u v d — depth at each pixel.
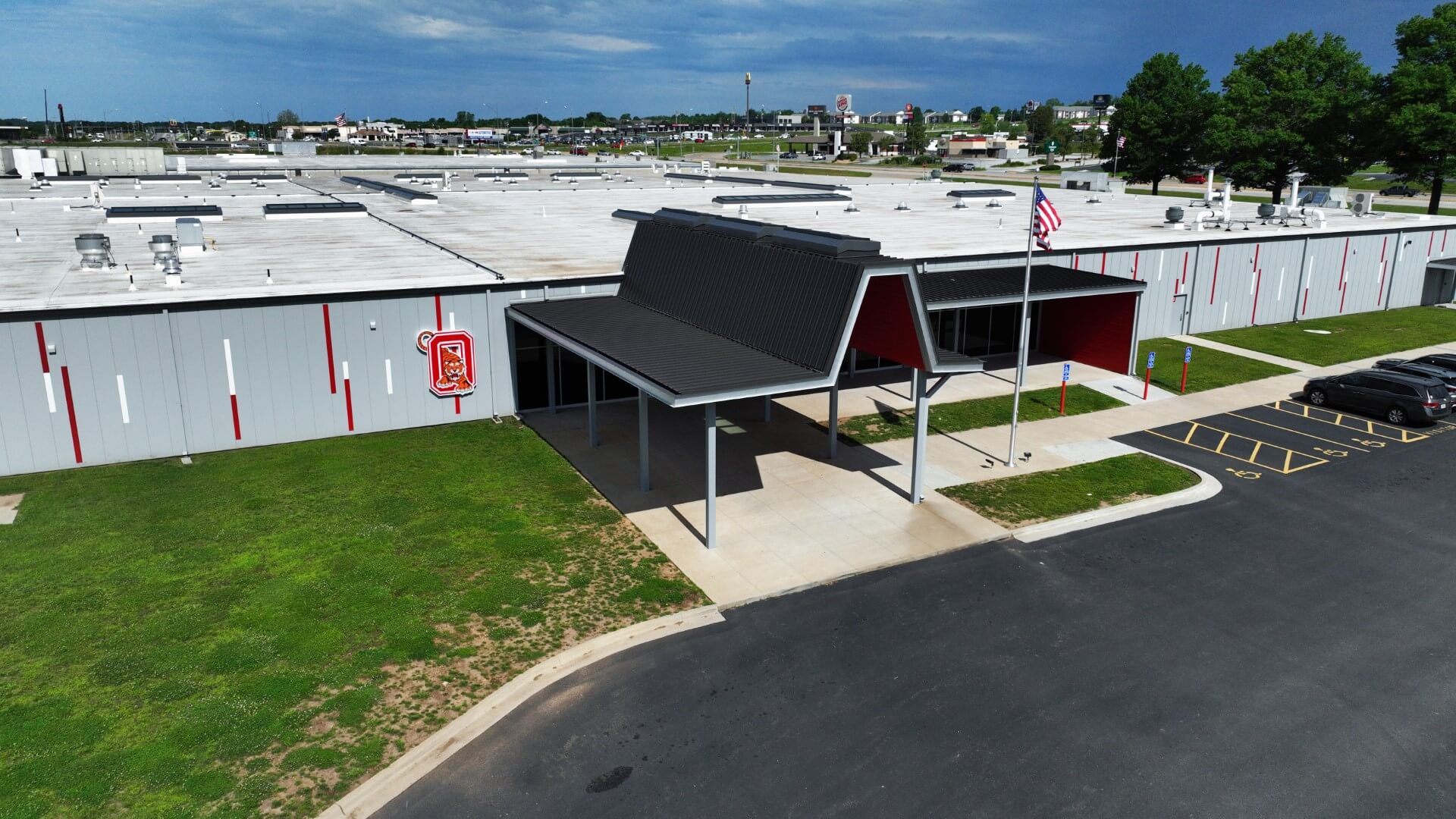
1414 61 69.31
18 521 20.64
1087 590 18.50
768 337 21.75
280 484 23.12
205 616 16.78
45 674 14.91
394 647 15.91
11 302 22.97
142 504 21.70
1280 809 12.43
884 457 25.94
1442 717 14.44
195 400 24.80
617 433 27.58
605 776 12.99
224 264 29.56
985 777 13.02
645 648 16.22
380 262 30.69
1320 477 24.55
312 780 12.65
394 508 21.78
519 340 28.80
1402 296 49.59
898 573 19.14
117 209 40.25
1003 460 25.77
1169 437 27.84
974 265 36.28
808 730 14.04
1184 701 14.83
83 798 12.16
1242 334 42.03
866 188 69.31
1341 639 16.69
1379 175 138.38
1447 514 22.14
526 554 19.56
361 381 26.70
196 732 13.55
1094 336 36.03
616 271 30.30
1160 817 12.27
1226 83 86.00
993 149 177.25
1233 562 19.72
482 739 13.73
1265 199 90.25
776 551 19.94
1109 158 98.12
